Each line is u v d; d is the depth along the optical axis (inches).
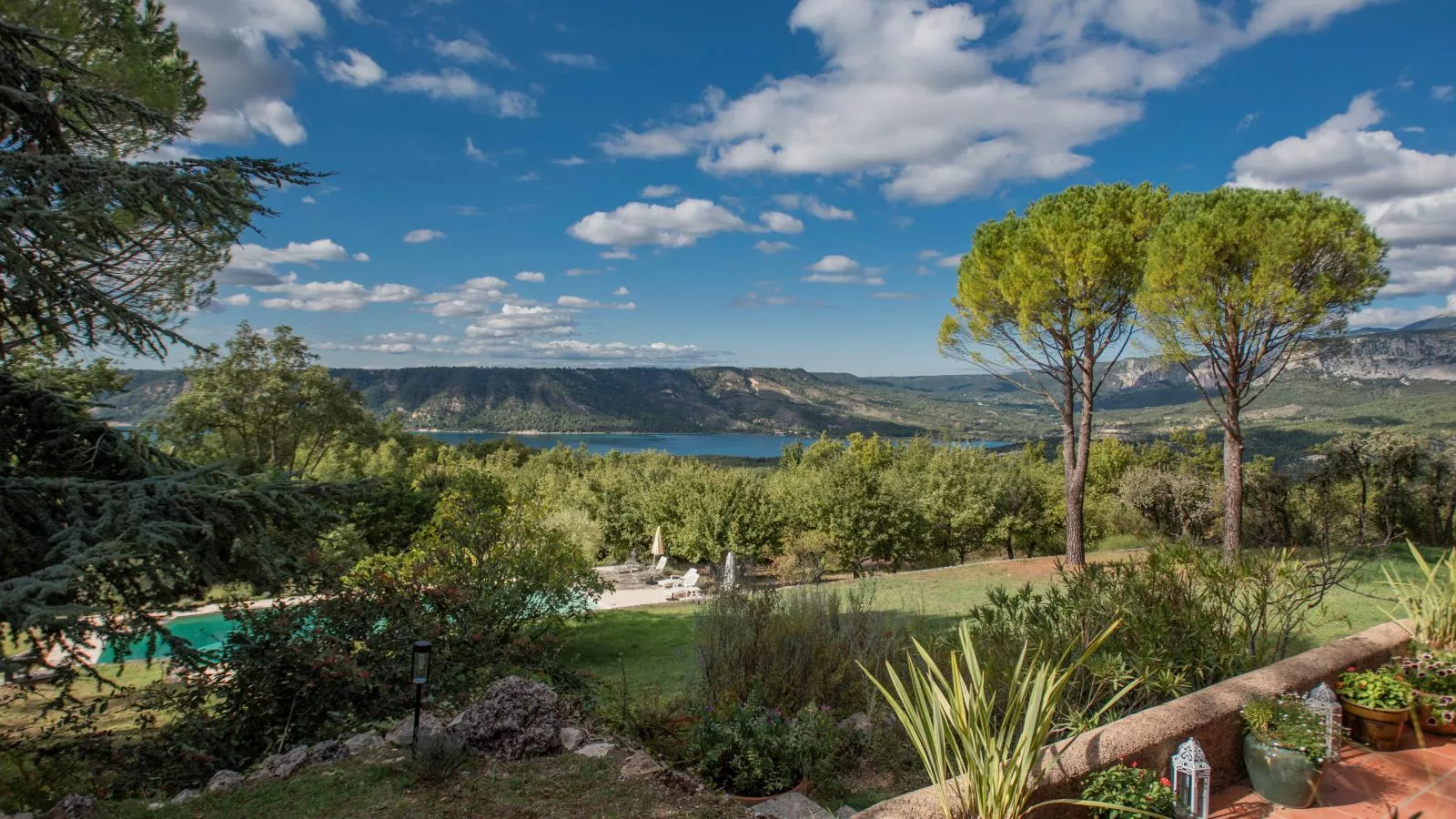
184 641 209.5
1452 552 191.2
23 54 225.3
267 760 208.4
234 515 211.0
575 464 2443.4
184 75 376.5
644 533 1321.4
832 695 257.8
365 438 1457.9
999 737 112.0
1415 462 676.7
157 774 219.9
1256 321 543.2
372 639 275.9
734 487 1218.6
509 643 331.0
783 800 179.2
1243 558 225.0
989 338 705.6
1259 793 134.4
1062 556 781.3
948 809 107.8
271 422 1040.8
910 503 1154.7
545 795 177.8
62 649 193.6
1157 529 915.4
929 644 239.5
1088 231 598.2
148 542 179.0
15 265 179.6
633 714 246.2
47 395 213.0
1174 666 193.9
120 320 201.6
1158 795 115.3
